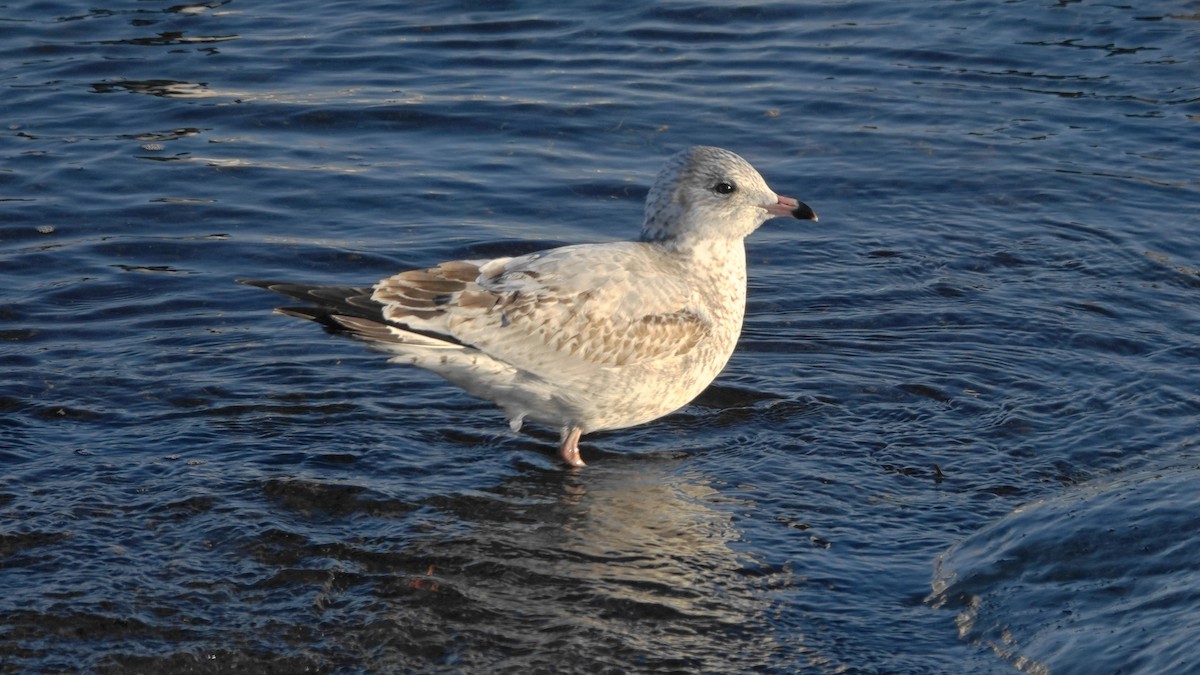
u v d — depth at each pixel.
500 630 8.41
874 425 11.12
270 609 8.59
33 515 9.49
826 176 16.06
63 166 15.77
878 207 15.47
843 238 14.84
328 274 13.87
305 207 15.19
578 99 17.78
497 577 8.95
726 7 20.47
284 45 19.23
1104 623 7.96
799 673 8.03
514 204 15.35
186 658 8.12
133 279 13.60
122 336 12.54
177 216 14.88
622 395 10.18
